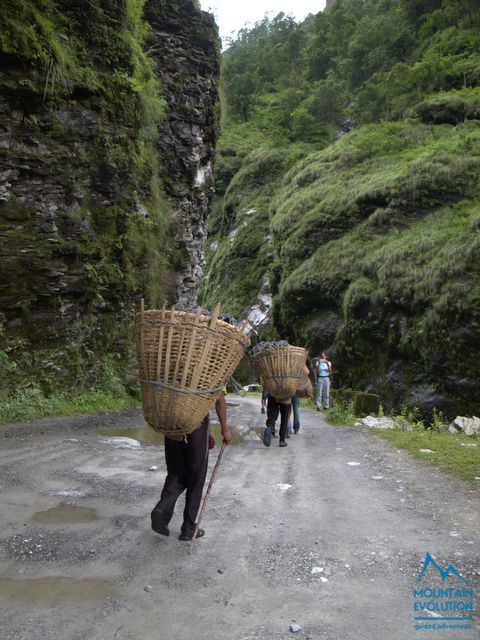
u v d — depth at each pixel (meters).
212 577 3.29
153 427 3.72
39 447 7.27
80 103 12.98
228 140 84.06
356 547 3.82
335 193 43.56
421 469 6.34
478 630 2.72
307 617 2.82
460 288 27.84
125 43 14.34
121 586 3.15
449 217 34.56
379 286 32.91
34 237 11.69
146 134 17.52
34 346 12.02
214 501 4.96
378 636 2.64
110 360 14.80
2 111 11.07
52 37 11.73
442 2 74.69
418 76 59.81
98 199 14.00
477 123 47.00
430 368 28.94
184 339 3.59
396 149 47.25
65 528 4.10
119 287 14.92
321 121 80.12
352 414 12.85
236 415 13.13
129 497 4.98
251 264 62.41
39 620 2.72
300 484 5.68
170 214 21.42
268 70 111.75
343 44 95.94
